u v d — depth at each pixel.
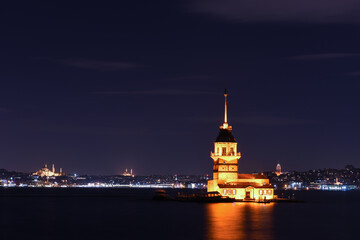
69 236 124.75
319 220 159.25
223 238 118.12
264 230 131.25
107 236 123.88
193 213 176.12
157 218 163.50
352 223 152.38
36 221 160.50
